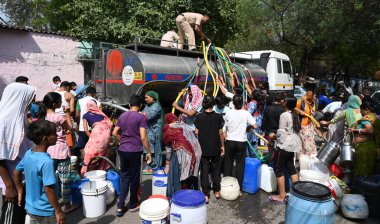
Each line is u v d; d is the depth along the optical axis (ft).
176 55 24.13
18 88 10.11
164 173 15.38
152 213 10.81
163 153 21.50
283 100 17.43
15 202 10.00
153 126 18.37
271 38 75.15
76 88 25.55
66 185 13.25
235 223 12.97
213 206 14.56
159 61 21.01
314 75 106.83
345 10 44.27
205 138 14.34
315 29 57.82
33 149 8.90
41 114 16.10
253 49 79.05
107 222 12.69
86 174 14.82
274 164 15.06
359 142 15.47
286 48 75.56
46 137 8.77
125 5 44.04
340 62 78.02
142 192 16.01
